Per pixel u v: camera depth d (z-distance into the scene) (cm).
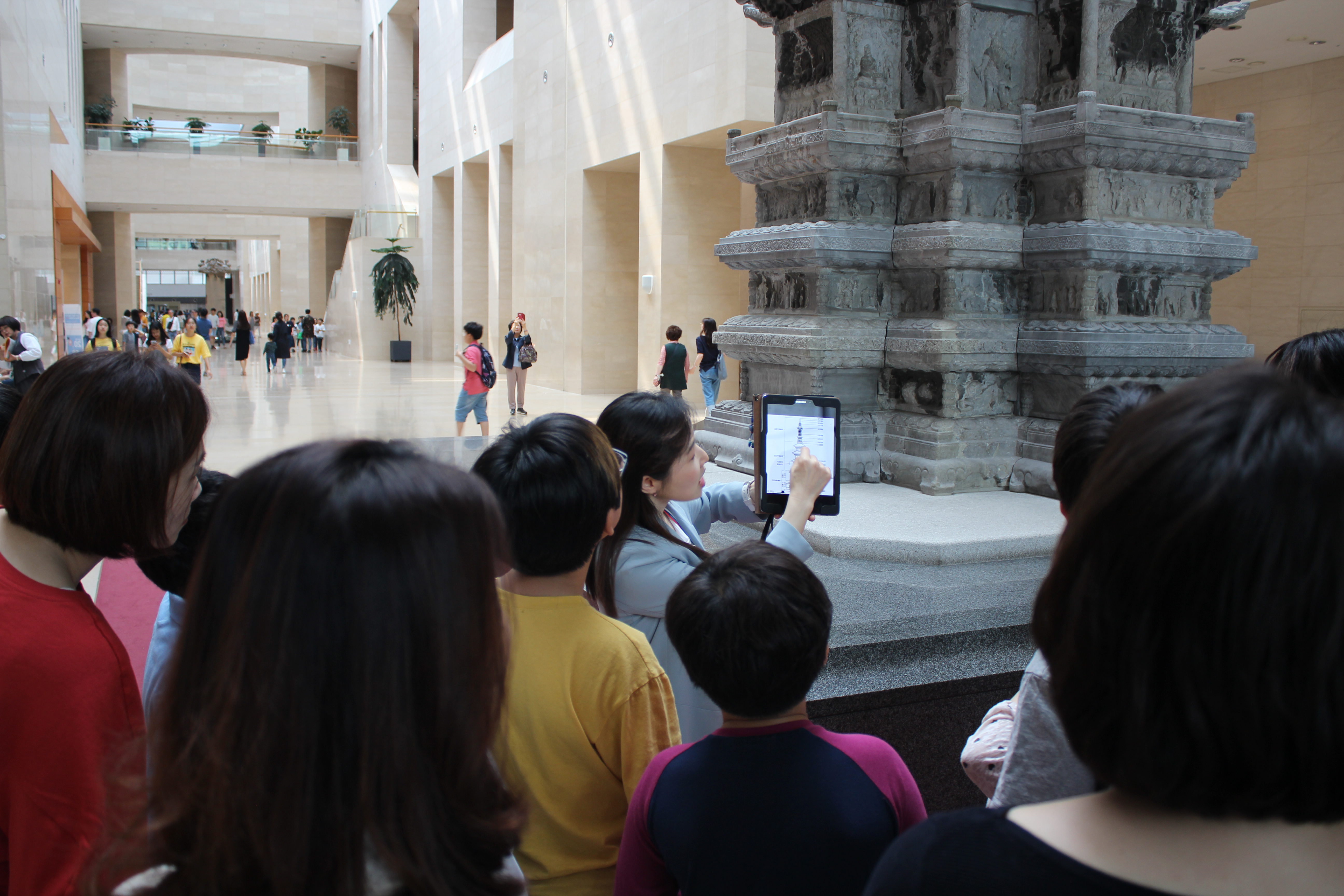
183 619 91
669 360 1377
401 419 1546
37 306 1633
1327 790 72
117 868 88
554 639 193
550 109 2167
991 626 392
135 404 153
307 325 3759
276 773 82
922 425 615
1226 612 72
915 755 362
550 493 188
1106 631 79
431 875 85
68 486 148
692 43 1589
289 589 84
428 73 3212
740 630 163
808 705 340
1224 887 76
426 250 3266
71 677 143
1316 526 71
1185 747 74
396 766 84
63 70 2378
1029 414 629
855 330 625
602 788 193
